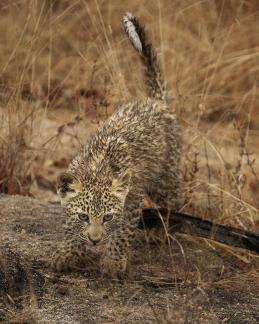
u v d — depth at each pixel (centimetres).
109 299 1005
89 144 1139
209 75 1794
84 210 1038
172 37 1864
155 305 990
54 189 1484
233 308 1009
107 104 1391
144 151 1142
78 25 1895
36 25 1464
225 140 1616
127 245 1085
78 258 1087
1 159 1388
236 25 1934
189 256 1165
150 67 1288
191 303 984
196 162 1338
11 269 1044
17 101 1413
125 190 1055
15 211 1255
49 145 1541
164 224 1138
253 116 1803
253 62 1906
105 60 1599
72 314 959
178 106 1444
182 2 1948
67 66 1811
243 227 1261
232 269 1145
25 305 973
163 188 1235
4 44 1753
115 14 1906
